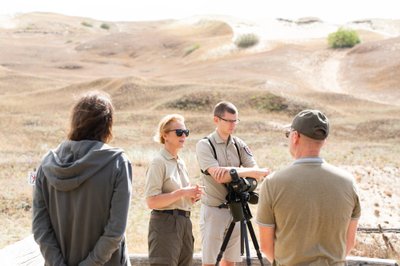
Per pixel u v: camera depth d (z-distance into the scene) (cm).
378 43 8719
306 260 308
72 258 312
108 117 325
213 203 516
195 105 5453
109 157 307
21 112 5572
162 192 470
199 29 12962
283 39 11038
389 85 6850
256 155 2555
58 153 319
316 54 8906
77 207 306
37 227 316
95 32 17112
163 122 472
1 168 2258
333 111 5234
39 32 15362
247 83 6850
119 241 303
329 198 306
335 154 2675
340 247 312
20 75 7819
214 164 501
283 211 309
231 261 525
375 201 1440
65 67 9975
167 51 11256
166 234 468
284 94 5525
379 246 877
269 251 326
